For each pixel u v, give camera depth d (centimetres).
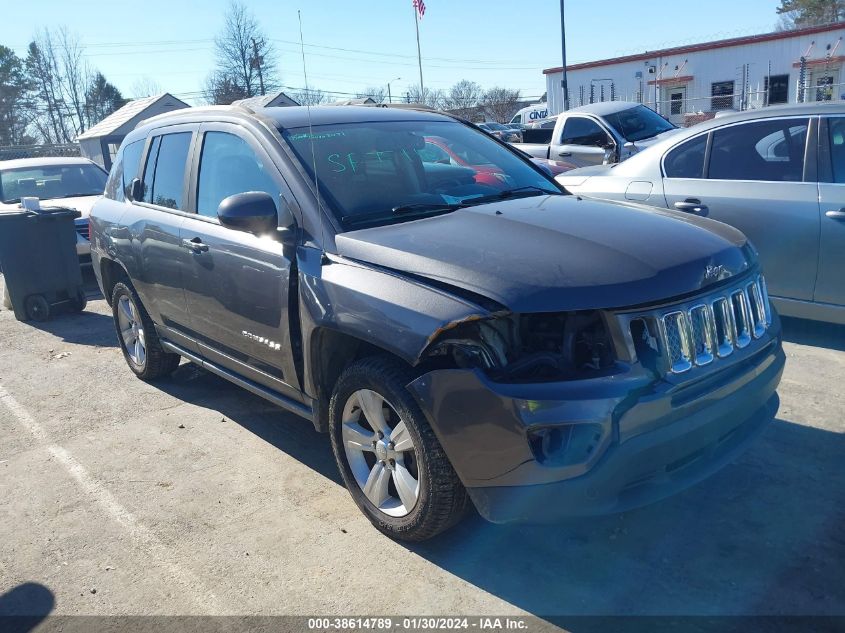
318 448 443
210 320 438
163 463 433
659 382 281
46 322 809
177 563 333
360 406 339
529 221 342
